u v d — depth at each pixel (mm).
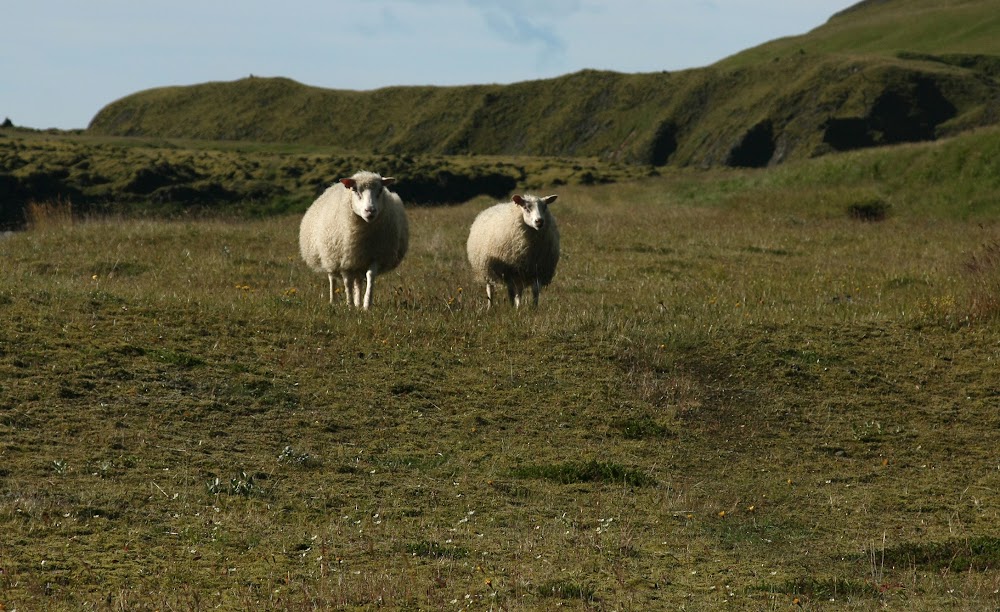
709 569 8766
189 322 15062
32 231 26312
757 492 11117
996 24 178375
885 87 146750
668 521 10047
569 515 9992
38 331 13633
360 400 12922
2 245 23562
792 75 164750
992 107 140750
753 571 8781
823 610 7836
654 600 7922
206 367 13328
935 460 12469
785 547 9547
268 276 21156
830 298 20078
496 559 8656
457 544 8945
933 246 28609
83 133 133750
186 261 22375
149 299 15953
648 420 13148
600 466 11328
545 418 13023
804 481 11609
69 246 23578
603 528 9594
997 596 8422
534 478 11047
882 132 141000
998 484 11641
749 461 12180
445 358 14758
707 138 159000
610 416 13219
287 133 184375
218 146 121938
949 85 147750
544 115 184375
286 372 13570
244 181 73312
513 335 16016
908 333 17109
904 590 8500
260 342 14617
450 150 176500
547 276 18578
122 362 13047
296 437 11578
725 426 13234
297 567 8211
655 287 21406
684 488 11055
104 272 20938
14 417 10922
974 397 14602
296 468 10633
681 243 28922
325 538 8875
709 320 17453
